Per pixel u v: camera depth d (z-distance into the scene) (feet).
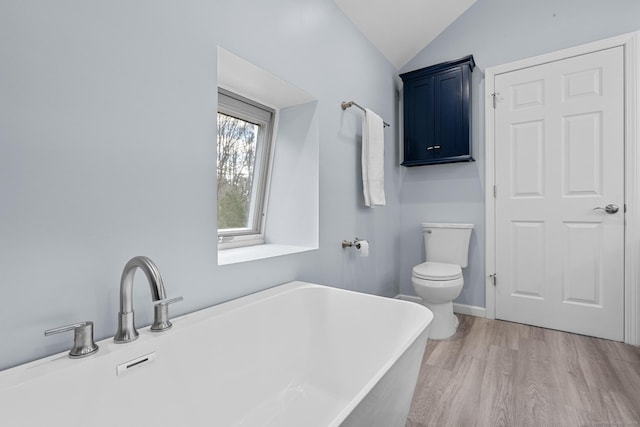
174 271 3.59
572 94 7.17
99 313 2.97
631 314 6.58
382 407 2.72
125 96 3.13
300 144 6.15
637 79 6.47
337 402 4.07
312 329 4.83
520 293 7.88
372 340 4.28
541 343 6.69
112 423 2.68
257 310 4.10
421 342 3.43
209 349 3.47
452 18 8.57
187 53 3.70
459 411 4.48
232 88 5.36
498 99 8.09
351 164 7.07
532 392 4.89
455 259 8.29
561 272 7.34
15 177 2.47
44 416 2.33
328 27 6.30
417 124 8.80
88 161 2.88
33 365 2.47
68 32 2.74
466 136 8.05
